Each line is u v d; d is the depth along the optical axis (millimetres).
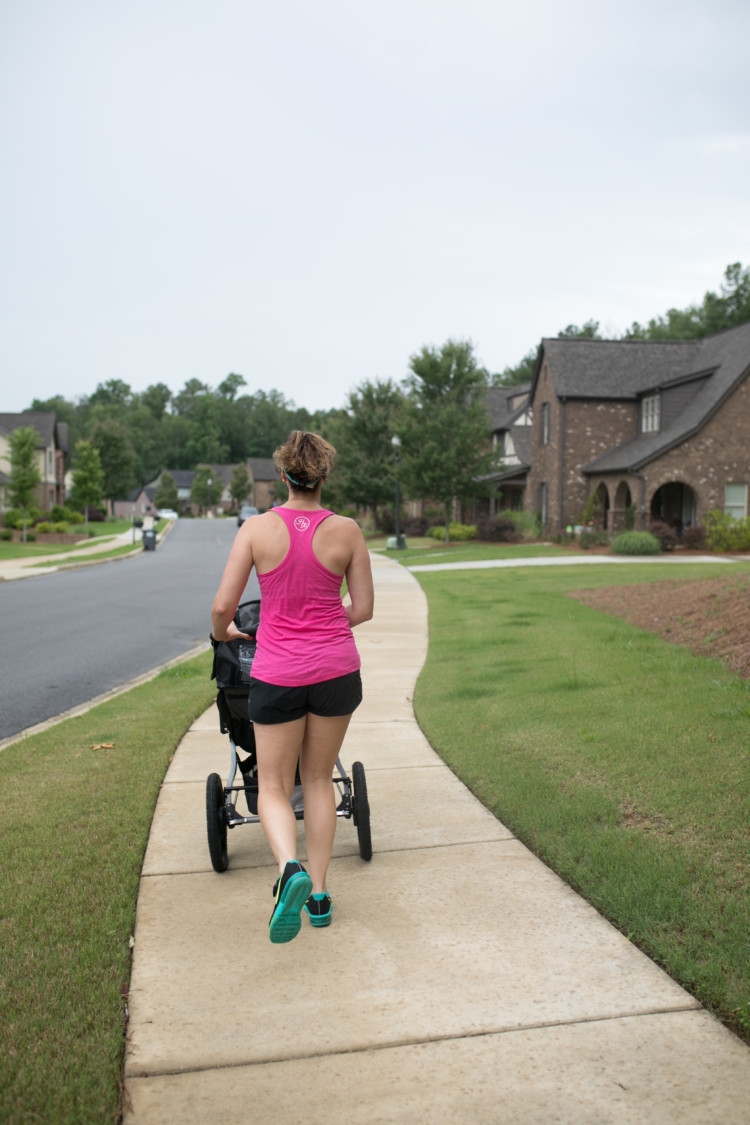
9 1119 2424
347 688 3258
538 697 7309
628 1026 2846
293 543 3201
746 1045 2727
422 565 27078
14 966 3256
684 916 3467
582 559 26766
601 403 34469
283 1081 2613
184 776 5832
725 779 4832
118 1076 2631
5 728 7770
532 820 4633
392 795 5293
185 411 173625
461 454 35875
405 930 3557
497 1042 2781
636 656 8617
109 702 8367
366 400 46219
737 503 29969
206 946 3469
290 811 3250
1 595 20250
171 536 56656
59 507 58844
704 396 30969
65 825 4840
